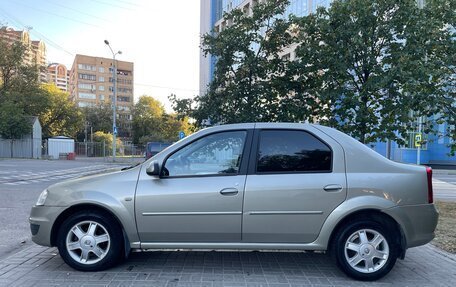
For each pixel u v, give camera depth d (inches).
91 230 189.8
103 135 2503.7
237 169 187.3
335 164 185.2
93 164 1286.9
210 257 215.2
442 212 363.9
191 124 413.4
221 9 2849.4
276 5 380.8
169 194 183.9
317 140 189.5
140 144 3014.3
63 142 1861.5
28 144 1732.3
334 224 179.3
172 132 3260.3
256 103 371.2
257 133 192.2
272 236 182.2
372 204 178.7
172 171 189.9
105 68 5398.6
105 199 185.8
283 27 374.6
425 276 190.7
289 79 369.4
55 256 216.1
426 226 183.2
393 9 328.2
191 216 182.9
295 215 180.9
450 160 1501.0
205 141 193.6
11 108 1699.1
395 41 331.0
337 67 324.8
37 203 197.8
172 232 184.4
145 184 187.0
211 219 182.4
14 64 1881.2
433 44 328.5
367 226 181.6
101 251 190.1
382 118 336.8
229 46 378.3
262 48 385.1
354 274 181.0
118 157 1947.6
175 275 185.3
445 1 341.7
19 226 299.7
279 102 373.4
